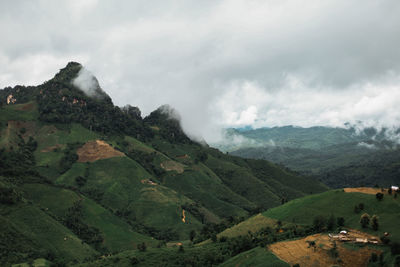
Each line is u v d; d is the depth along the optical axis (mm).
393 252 105812
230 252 150500
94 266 154125
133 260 153750
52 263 163875
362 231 130500
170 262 151250
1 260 153875
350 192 167875
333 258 113500
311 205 172375
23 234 178250
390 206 141500
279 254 124938
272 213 190000
